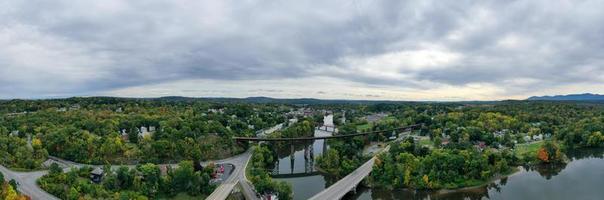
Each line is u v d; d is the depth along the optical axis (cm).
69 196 19275
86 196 19512
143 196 19912
